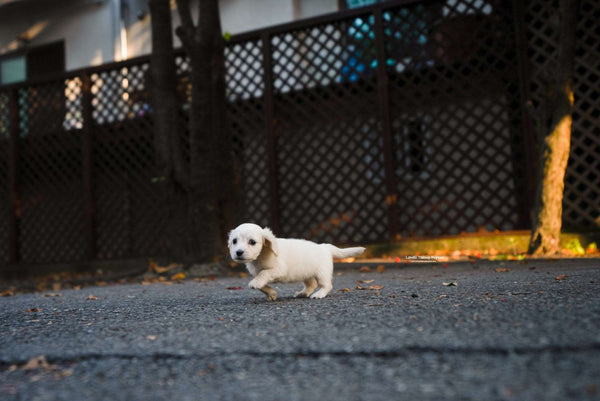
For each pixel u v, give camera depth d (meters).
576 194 6.78
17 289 6.72
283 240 3.49
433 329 2.20
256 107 8.59
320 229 7.86
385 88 7.43
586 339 1.85
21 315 3.54
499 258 6.08
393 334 2.15
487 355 1.77
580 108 7.09
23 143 9.98
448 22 7.36
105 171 9.27
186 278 6.56
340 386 1.58
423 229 7.37
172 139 7.37
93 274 8.70
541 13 6.82
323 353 1.93
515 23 6.92
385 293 3.68
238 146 8.30
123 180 9.17
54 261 9.54
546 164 6.21
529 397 1.38
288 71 8.05
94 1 12.41
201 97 7.23
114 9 12.18
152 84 7.52
